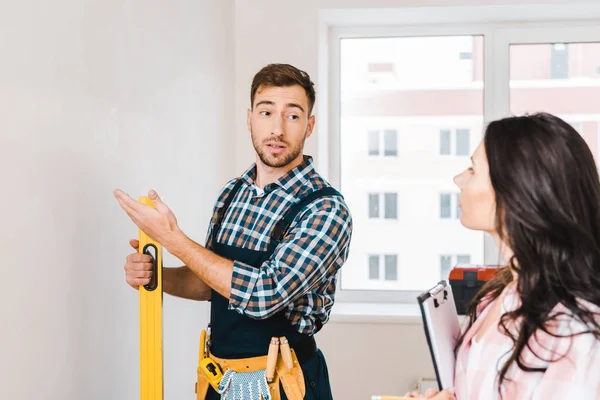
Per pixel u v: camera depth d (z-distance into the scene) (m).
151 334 1.72
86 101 1.82
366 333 3.26
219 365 1.91
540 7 3.25
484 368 1.23
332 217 1.82
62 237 1.70
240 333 1.88
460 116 3.57
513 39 3.51
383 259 3.63
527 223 1.17
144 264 1.71
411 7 3.25
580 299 1.14
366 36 3.57
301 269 1.74
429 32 3.55
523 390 1.17
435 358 1.27
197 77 2.75
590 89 3.52
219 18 3.04
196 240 2.75
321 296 1.92
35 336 1.58
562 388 1.11
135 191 2.14
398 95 3.60
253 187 1.96
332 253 1.81
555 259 1.16
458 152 3.58
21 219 1.52
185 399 2.69
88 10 1.82
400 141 3.61
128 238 2.10
